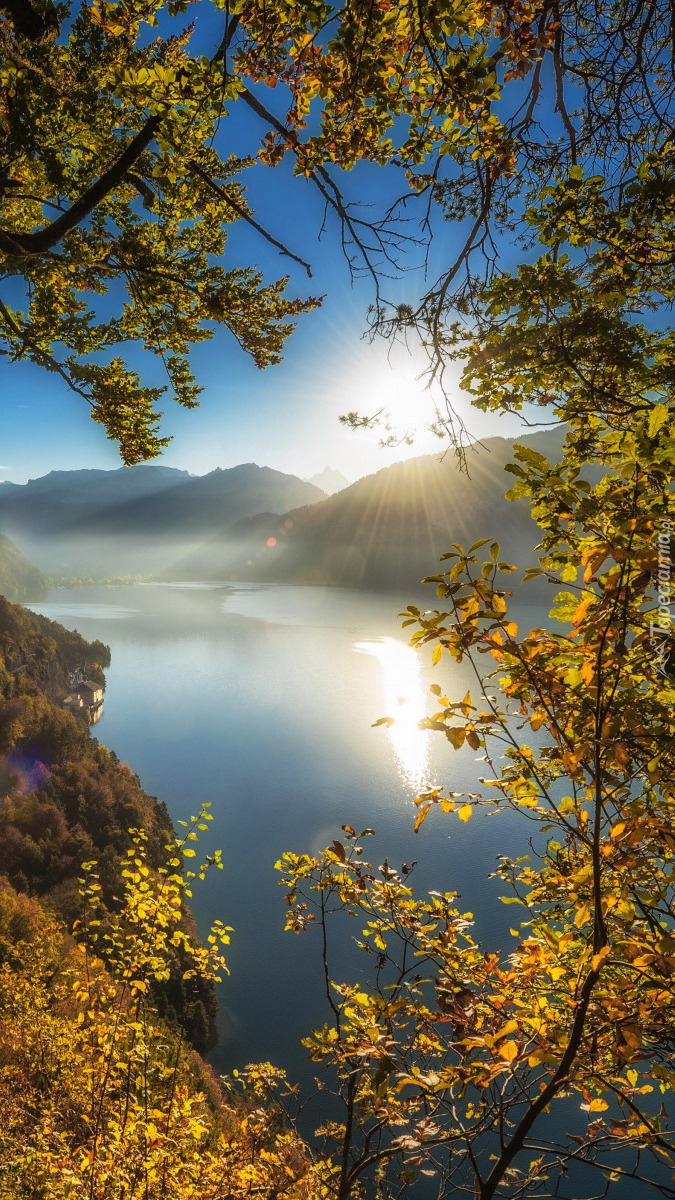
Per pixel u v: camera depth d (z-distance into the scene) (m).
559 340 3.45
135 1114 4.62
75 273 7.02
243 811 104.06
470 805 2.51
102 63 4.93
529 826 90.94
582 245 3.45
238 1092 4.75
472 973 2.67
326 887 3.41
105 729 153.38
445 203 3.62
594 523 2.11
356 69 2.68
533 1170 2.42
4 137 5.42
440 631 2.21
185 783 117.81
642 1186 25.61
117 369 7.91
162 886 5.62
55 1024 7.36
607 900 2.06
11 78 5.08
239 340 7.00
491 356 3.56
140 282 6.97
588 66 3.64
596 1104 2.05
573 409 3.83
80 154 6.41
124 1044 5.05
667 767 1.96
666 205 3.05
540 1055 2.01
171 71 2.99
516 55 2.72
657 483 2.00
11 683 114.81
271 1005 56.69
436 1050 2.82
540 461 2.18
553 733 2.15
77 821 87.94
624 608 1.92
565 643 2.04
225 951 64.50
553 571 2.40
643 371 3.44
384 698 178.50
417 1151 2.52
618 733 1.98
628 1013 1.97
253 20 2.64
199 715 167.62
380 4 2.48
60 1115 5.84
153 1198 4.36
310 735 148.62
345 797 109.38
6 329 7.27
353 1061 3.09
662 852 2.37
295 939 66.88
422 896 66.19
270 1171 4.20
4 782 89.94
